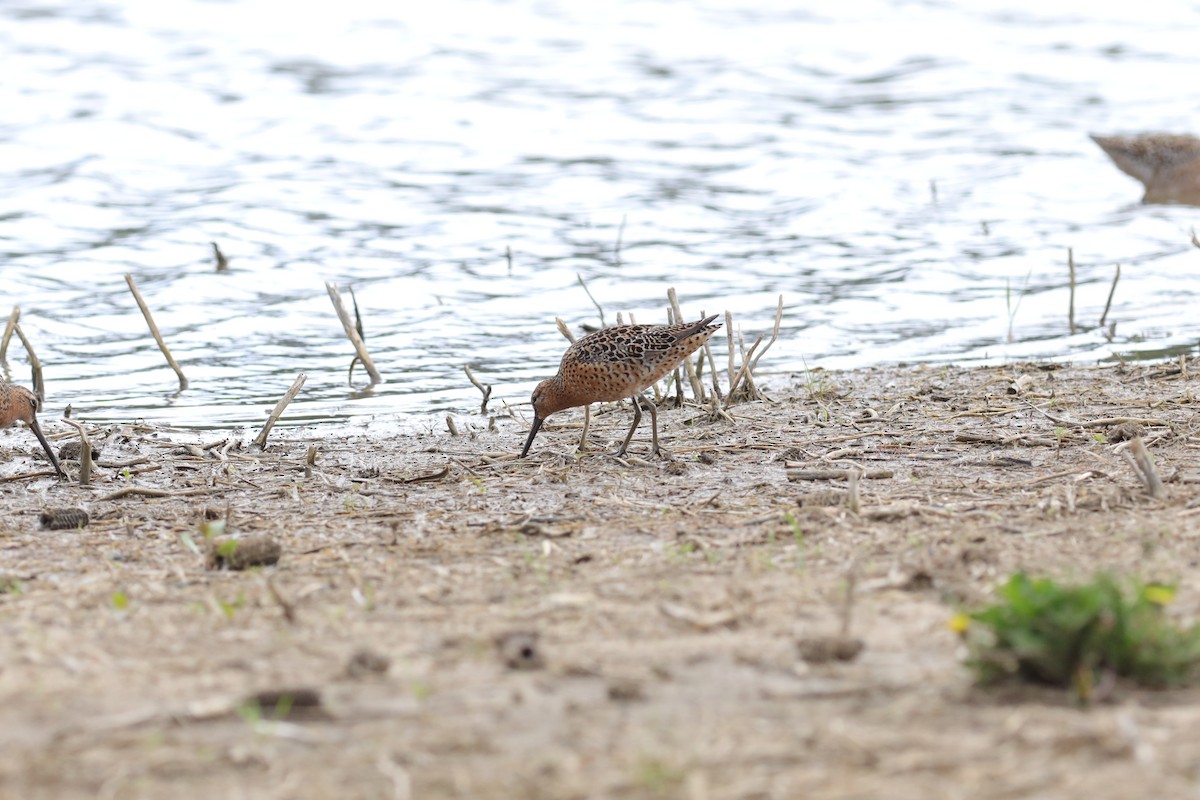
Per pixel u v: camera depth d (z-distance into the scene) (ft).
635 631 39.99
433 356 93.09
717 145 155.22
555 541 50.78
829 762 30.76
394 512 56.65
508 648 37.78
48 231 120.47
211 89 176.04
